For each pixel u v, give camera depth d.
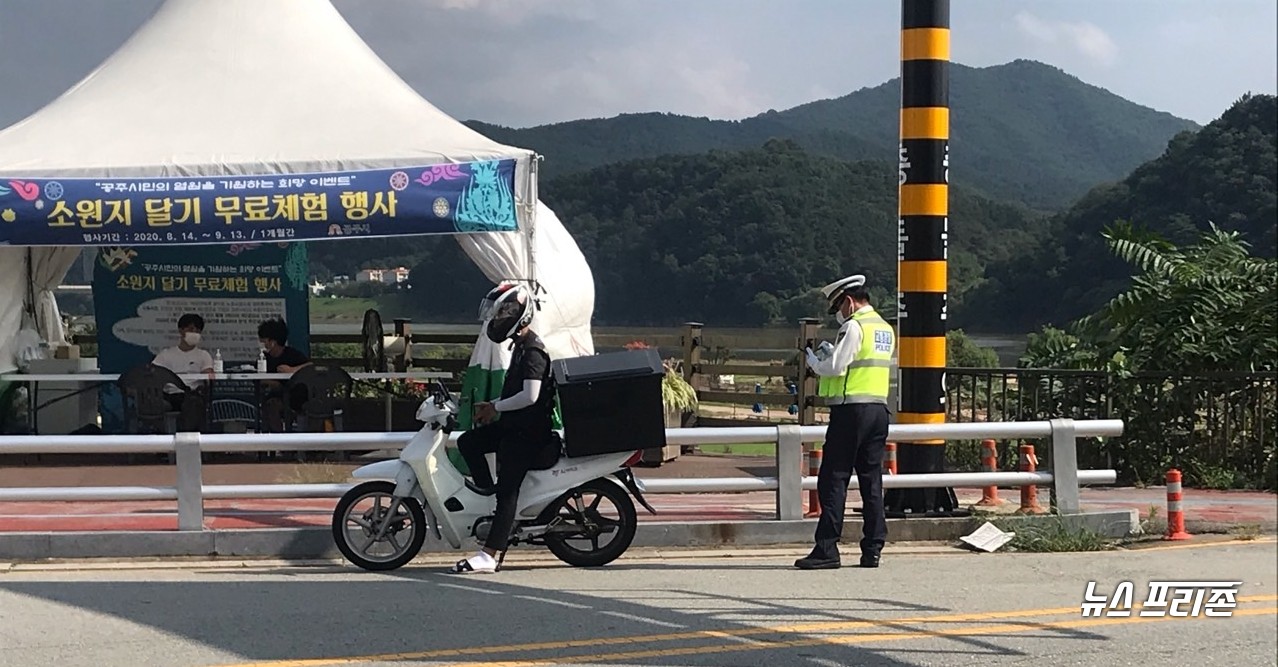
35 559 8.73
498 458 8.27
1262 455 12.72
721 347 16.95
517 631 6.77
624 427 8.30
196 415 13.25
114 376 13.76
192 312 15.59
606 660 6.23
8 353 14.57
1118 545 9.59
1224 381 12.89
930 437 9.48
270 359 14.07
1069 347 15.31
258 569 8.53
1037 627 6.98
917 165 9.69
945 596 7.75
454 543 8.44
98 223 12.18
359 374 13.98
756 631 6.82
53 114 13.62
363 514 8.86
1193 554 9.16
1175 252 14.95
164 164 12.41
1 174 12.18
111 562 8.71
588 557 8.61
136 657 6.17
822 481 8.63
